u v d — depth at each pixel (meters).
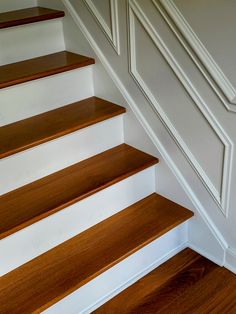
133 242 1.83
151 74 1.85
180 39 1.64
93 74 2.10
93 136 2.01
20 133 1.85
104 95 2.11
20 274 1.69
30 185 1.86
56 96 2.03
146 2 1.70
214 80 1.59
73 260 1.75
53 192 1.80
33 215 1.67
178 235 2.02
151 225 1.92
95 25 1.98
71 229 1.85
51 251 1.80
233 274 1.91
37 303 1.57
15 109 1.92
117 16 1.85
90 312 1.77
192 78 1.69
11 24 1.94
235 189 1.74
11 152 1.71
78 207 1.82
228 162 1.71
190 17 1.58
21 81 1.85
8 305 1.57
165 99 1.85
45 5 2.19
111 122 2.04
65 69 1.96
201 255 2.03
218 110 1.65
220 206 1.84
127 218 1.97
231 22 1.46
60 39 2.16
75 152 1.97
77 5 2.02
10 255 1.68
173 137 1.90
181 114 1.82
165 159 1.98
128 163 1.99
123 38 1.88
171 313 1.74
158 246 1.95
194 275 1.92
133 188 2.02
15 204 1.74
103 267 1.71
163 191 2.08
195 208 1.96
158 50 1.76
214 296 1.81
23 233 1.68
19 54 2.06
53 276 1.68
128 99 2.00
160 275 1.93
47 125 1.91
